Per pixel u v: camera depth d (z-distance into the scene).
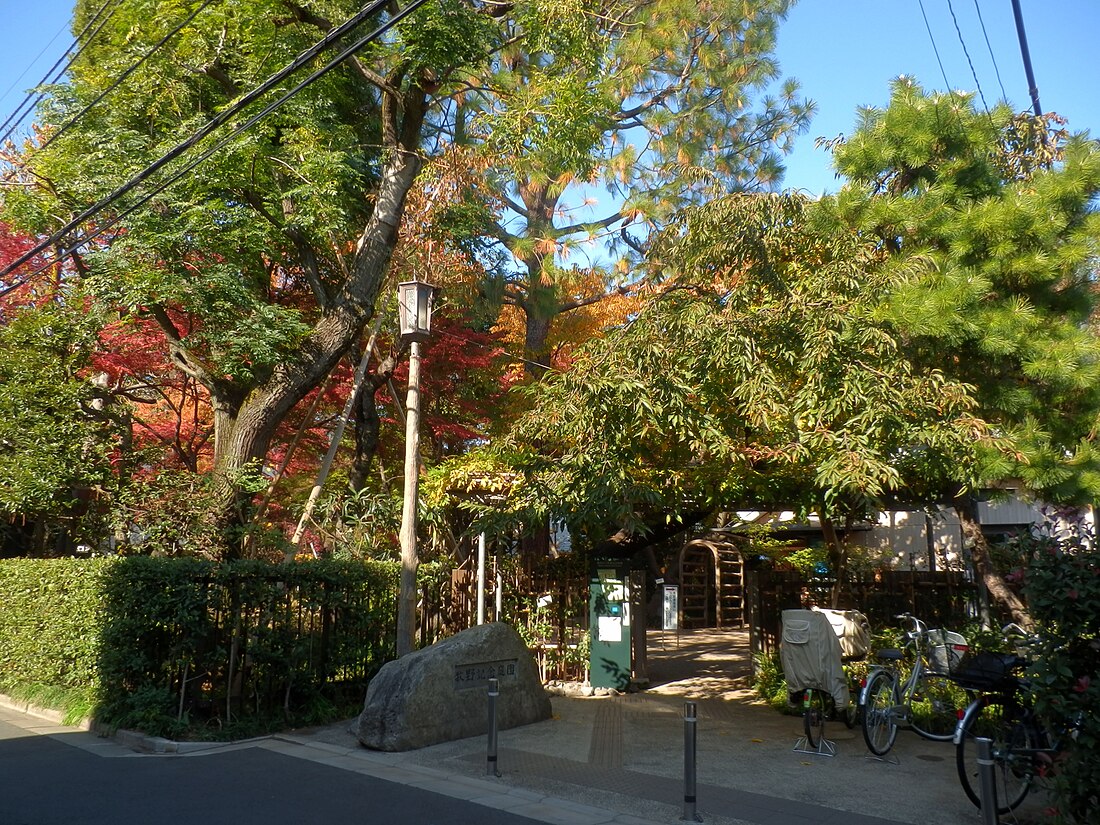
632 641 13.72
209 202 13.21
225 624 10.62
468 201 15.41
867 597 12.80
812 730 9.86
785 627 10.07
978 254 10.04
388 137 14.55
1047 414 9.79
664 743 9.65
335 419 17.27
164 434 17.69
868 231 10.58
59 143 14.41
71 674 11.89
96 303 13.95
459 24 13.57
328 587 11.42
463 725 9.99
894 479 8.42
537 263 16.27
